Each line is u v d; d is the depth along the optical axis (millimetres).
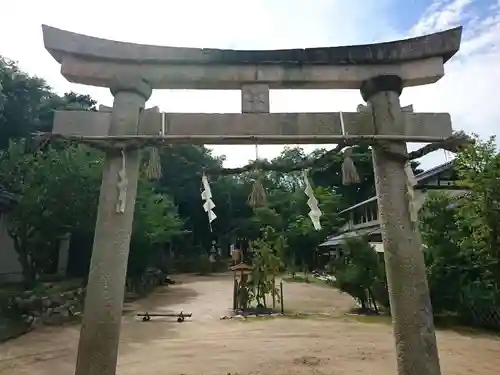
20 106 23578
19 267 16781
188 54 4418
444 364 7684
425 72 4551
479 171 10930
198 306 16438
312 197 4766
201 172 4664
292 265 33438
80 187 13375
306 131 4391
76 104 27031
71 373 7008
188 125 4324
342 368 7246
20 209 13305
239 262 16703
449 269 12508
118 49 4324
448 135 4438
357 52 4551
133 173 4195
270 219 37438
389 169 4324
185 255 40656
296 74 4535
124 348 8922
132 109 4301
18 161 15375
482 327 11633
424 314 3980
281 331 11148
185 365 7441
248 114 4391
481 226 10703
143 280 21625
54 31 4223
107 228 3982
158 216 21984
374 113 4504
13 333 9891
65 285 16141
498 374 7051
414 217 4230
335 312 14844
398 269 4094
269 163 4488
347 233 29625
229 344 9383
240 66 4508
